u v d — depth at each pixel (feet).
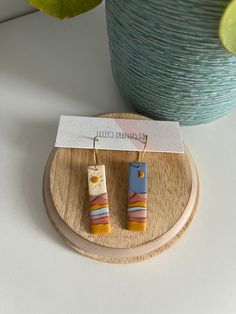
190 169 0.59
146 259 0.54
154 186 0.57
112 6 0.45
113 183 0.57
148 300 0.53
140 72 0.50
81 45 0.72
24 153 0.62
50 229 0.57
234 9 0.33
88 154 0.59
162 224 0.54
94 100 0.67
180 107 0.55
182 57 0.43
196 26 0.38
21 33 0.73
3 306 0.52
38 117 0.65
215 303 0.53
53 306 0.52
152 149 0.59
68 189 0.56
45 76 0.69
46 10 0.45
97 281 0.54
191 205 0.57
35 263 0.54
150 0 0.38
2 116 0.65
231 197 0.60
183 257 0.56
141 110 0.62
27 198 0.59
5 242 0.56
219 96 0.51
